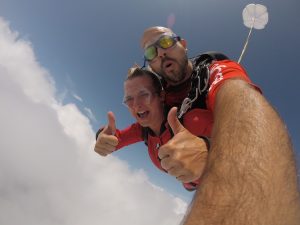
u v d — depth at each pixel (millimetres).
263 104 309
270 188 194
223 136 267
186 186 720
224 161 229
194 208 198
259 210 178
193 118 603
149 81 752
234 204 186
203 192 208
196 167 357
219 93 425
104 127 727
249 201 186
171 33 801
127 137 863
